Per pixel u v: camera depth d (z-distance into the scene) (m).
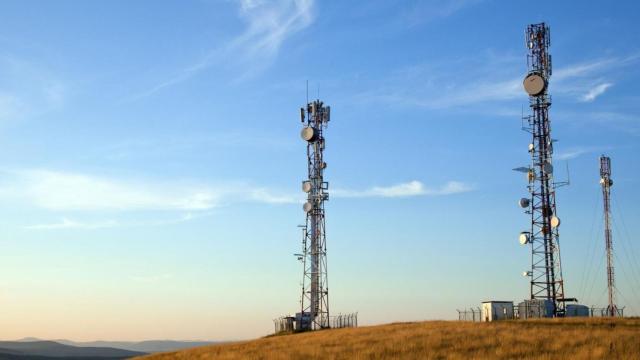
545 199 80.25
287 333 89.81
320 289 92.31
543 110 81.94
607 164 80.50
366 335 60.38
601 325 60.66
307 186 95.25
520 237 80.44
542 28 83.50
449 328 60.25
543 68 82.81
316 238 93.75
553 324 62.31
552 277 78.38
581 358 39.62
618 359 38.66
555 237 79.19
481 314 78.38
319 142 96.69
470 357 42.84
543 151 81.31
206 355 59.62
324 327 90.75
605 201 79.88
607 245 78.50
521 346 45.91
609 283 77.75
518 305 77.12
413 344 49.94
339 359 46.75
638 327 57.53
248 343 67.38
